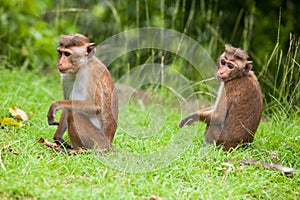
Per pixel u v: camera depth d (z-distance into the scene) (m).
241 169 10.30
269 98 15.84
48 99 14.63
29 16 17.52
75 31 18.55
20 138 11.03
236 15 18.64
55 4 20.25
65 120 11.05
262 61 17.39
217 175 10.08
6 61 16.86
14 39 17.39
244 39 17.00
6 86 14.62
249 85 12.05
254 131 12.09
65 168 9.73
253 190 9.59
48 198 8.48
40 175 9.30
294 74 14.67
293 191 9.88
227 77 12.02
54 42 17.52
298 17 17.56
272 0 17.98
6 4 17.19
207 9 19.19
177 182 9.59
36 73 16.97
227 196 9.23
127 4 20.02
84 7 20.44
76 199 8.50
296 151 11.59
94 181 9.33
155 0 19.44
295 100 13.72
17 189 8.63
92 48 10.70
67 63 10.56
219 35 18.14
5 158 9.92
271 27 17.75
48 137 11.50
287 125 12.98
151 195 8.95
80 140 10.70
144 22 19.31
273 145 12.03
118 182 9.34
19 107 13.12
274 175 10.22
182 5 19.11
